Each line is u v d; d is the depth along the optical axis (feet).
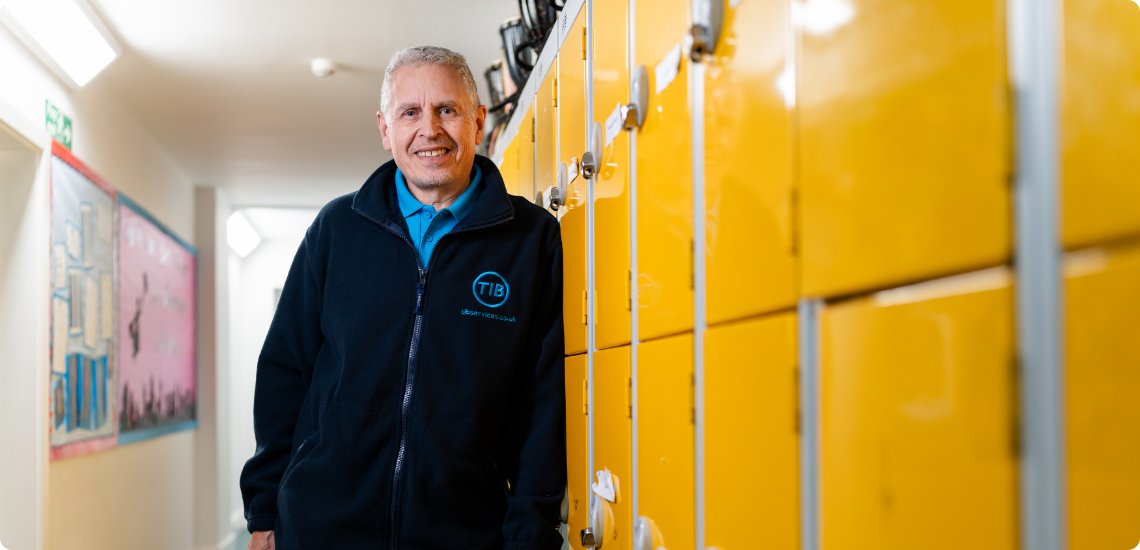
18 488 9.11
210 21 10.15
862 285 1.52
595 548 3.95
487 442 4.69
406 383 4.55
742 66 2.10
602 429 3.90
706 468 2.36
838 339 1.60
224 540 20.48
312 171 17.98
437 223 4.78
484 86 12.85
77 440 10.63
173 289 16.83
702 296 2.43
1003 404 1.18
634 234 3.32
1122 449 1.03
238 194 20.67
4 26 8.67
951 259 1.29
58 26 9.29
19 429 9.17
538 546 4.40
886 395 1.45
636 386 3.28
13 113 8.57
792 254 1.79
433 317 4.58
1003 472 1.18
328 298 4.75
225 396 20.80
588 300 4.23
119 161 13.14
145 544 14.55
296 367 5.14
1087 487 1.07
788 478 1.80
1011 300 1.18
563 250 4.97
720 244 2.27
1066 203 1.10
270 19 10.12
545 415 4.77
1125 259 1.02
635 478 3.28
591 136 4.17
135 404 13.67
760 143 1.97
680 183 2.67
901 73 1.40
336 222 4.85
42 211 9.45
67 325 10.29
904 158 1.40
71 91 10.91
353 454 4.52
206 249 19.54
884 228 1.45
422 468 4.47
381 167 4.97
